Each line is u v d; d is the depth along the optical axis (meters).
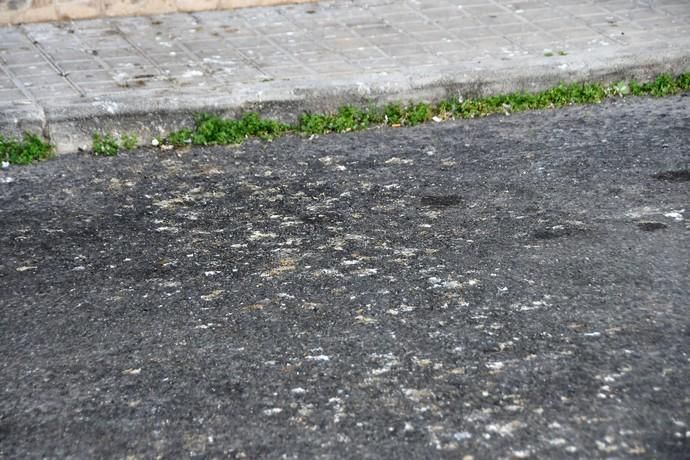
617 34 8.75
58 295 5.30
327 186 6.61
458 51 8.42
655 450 4.03
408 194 6.45
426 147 7.21
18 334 4.94
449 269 5.47
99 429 4.24
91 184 6.70
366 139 7.38
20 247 5.82
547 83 8.11
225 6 9.47
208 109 7.50
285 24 9.09
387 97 7.80
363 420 4.25
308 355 4.71
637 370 4.53
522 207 6.21
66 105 7.31
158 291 5.32
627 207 6.16
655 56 8.26
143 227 6.07
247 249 5.77
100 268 5.58
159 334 4.91
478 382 4.47
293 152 7.18
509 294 5.19
